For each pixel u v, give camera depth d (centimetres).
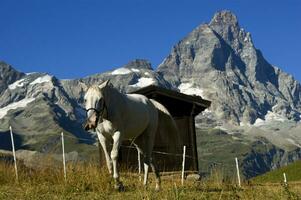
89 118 1302
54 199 1214
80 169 1594
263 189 1389
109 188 1369
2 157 1956
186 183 1661
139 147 1507
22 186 1451
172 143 1580
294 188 1573
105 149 1392
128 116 1404
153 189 1393
